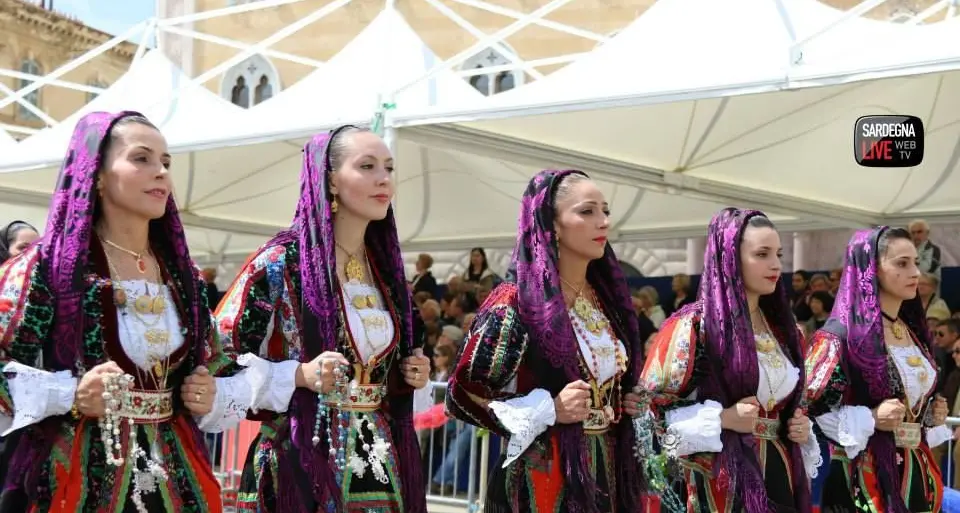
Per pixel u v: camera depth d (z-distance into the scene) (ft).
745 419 13.51
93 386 9.18
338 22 57.98
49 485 9.41
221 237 47.44
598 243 12.46
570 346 12.07
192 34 28.86
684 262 51.96
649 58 22.27
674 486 15.96
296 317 11.23
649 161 28.76
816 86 20.38
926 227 30.91
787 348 14.58
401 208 36.68
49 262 9.44
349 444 11.15
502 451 12.50
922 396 16.01
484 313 12.32
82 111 30.04
